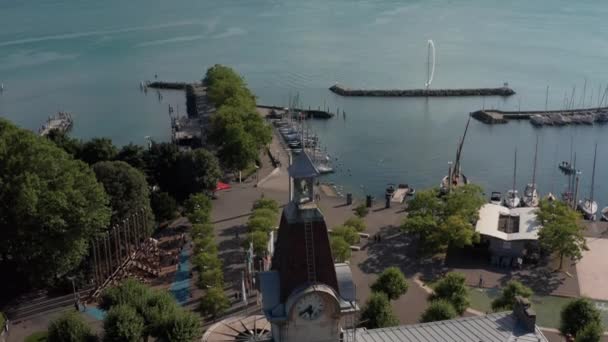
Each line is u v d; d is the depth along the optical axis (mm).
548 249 154625
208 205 169875
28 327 123812
